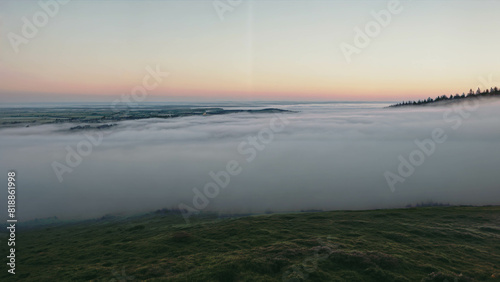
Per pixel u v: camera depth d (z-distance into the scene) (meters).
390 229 43.16
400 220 50.19
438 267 27.42
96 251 43.47
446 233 40.00
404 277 25.06
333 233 41.53
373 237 38.66
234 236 43.34
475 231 40.88
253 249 34.16
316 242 35.44
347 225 46.81
